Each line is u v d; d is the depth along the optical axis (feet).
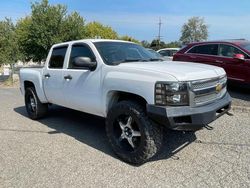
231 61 28.73
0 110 28.17
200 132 18.65
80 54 18.03
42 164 14.56
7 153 16.12
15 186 12.43
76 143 17.54
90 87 16.65
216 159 14.65
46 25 95.20
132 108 13.87
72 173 13.52
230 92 30.99
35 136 19.08
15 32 71.61
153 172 13.43
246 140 17.21
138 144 14.24
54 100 20.70
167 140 17.35
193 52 32.35
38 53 103.40
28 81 23.59
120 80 14.52
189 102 12.94
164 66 14.49
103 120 22.77
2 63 68.44
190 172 13.32
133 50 18.26
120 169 13.84
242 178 12.63
